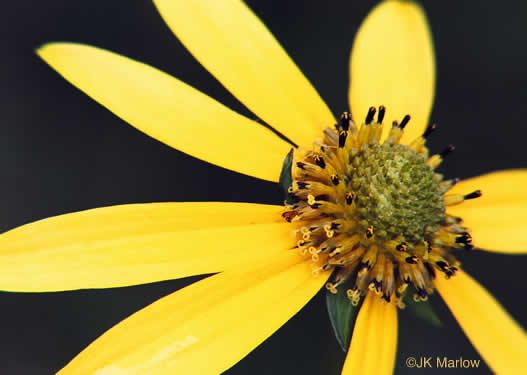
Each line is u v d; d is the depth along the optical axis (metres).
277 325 0.16
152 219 0.16
